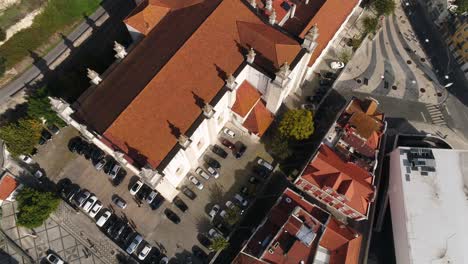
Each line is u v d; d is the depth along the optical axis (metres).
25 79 83.44
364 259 76.06
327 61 91.94
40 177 79.44
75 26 88.62
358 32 95.31
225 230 76.44
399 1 99.50
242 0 66.94
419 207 71.81
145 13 69.94
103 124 60.53
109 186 79.75
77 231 76.38
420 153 76.38
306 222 68.44
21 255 74.62
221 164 81.25
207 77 64.25
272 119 80.50
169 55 62.09
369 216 78.94
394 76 93.12
